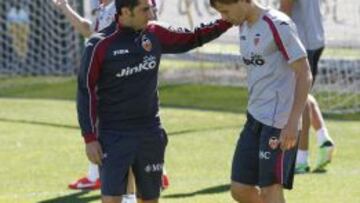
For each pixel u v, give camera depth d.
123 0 17.47
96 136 17.89
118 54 17.73
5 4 51.00
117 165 17.92
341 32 39.84
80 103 17.77
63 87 46.84
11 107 41.16
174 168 27.95
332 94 40.72
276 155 18.42
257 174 18.91
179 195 24.28
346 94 40.66
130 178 19.30
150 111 18.28
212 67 47.69
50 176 27.20
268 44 18.17
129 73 17.86
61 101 42.72
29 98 43.88
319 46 26.92
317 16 26.92
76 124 36.66
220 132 34.28
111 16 22.70
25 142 32.91
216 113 38.84
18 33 50.84
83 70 17.72
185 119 37.38
